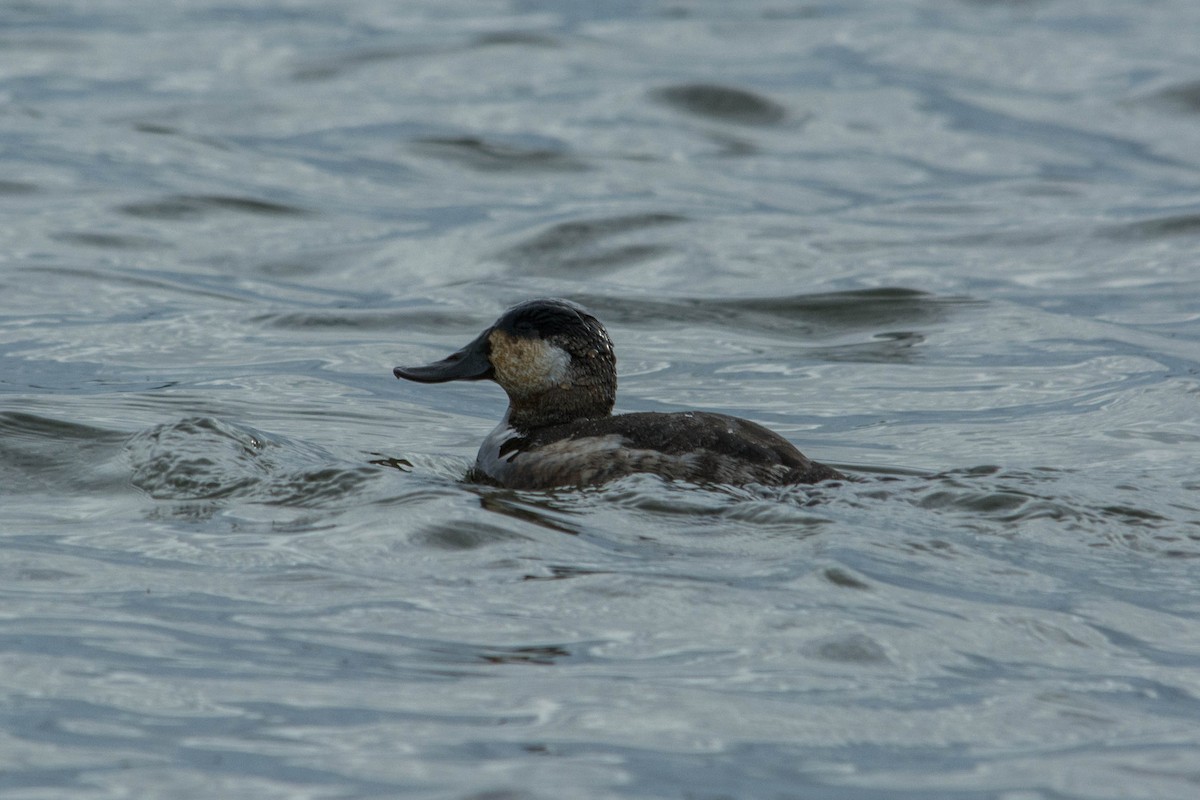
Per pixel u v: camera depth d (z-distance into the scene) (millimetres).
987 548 8922
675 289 18359
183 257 19734
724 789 6027
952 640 7566
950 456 12078
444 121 27953
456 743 6383
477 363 11461
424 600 7996
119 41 37000
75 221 20828
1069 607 8086
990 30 39625
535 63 33219
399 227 21484
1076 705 6895
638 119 28078
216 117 28219
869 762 6301
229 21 41375
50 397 13109
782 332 16891
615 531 9070
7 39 37031
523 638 7535
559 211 21906
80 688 6902
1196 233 20719
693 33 38656
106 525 9484
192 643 7441
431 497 9602
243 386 13945
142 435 11305
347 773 6102
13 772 6094
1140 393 13836
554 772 6117
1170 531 9297
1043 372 14977
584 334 11359
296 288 18625
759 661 7254
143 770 6125
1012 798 6004
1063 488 9938
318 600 8047
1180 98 30047
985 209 22781
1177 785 6117
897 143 27438
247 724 6555
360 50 34719
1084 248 20375
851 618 7750
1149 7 44312
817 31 39156
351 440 12188
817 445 12531
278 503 9844
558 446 10469
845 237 20875
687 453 10000
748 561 8594
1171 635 7797
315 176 24281
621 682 7000
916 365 15414
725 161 25641
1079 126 28734
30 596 8102
